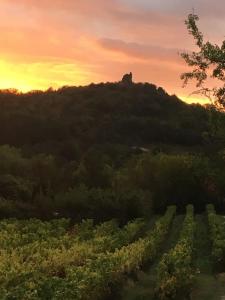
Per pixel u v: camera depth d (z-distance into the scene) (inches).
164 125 5275.6
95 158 2615.7
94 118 5713.6
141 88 7003.0
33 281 565.3
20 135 4288.9
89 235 1149.1
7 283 565.3
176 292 613.3
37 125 4350.4
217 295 682.2
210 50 655.8
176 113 6230.3
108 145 4443.9
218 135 677.3
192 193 2395.4
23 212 1547.7
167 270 674.2
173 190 2404.0
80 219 1592.0
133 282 708.0
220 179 733.3
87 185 2187.5
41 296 485.1
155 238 1079.0
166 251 1116.5
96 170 2322.8
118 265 684.1
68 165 2741.1
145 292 663.8
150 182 2466.8
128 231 1214.9
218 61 656.4
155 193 2413.9
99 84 7042.3
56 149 3794.3
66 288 493.7
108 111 6087.6
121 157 3855.8
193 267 832.9
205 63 665.6
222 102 663.1
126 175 2556.6
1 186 1681.8
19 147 3998.5
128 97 6481.3
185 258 773.9
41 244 916.0
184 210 2380.7
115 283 638.5
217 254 900.6
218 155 716.0
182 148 4808.1
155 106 6333.7
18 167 2145.7
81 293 507.8
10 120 4320.9
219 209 2365.9
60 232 1155.9
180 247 885.8
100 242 925.8
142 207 1764.3
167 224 1487.5
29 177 2039.9
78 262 735.7
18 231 1167.0
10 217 1501.0
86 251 791.7
